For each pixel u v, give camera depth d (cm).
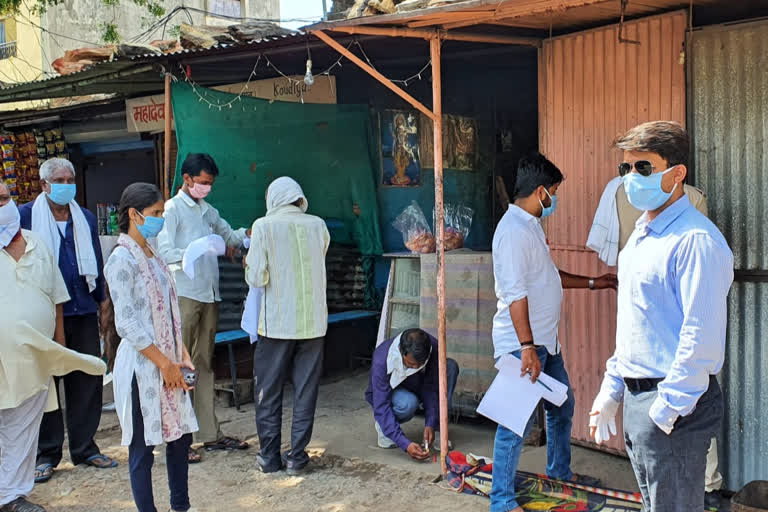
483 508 409
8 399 410
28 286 422
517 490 413
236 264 698
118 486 466
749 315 411
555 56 490
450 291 549
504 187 713
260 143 667
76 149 1064
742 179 411
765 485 362
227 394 636
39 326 423
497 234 383
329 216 714
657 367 261
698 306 245
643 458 267
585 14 447
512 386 379
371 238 739
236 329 694
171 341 375
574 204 486
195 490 452
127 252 364
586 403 489
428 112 434
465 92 712
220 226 536
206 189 507
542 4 366
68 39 1432
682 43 426
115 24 1495
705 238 247
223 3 1683
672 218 260
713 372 249
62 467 500
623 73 455
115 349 512
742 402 415
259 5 1748
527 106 695
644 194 260
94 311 509
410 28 424
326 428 564
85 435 500
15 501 423
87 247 499
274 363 472
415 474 463
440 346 448
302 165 690
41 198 491
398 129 725
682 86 429
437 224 443
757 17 432
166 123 643
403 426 562
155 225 369
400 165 730
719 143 418
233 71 694
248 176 662
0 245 413
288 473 473
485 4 362
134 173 1097
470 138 718
